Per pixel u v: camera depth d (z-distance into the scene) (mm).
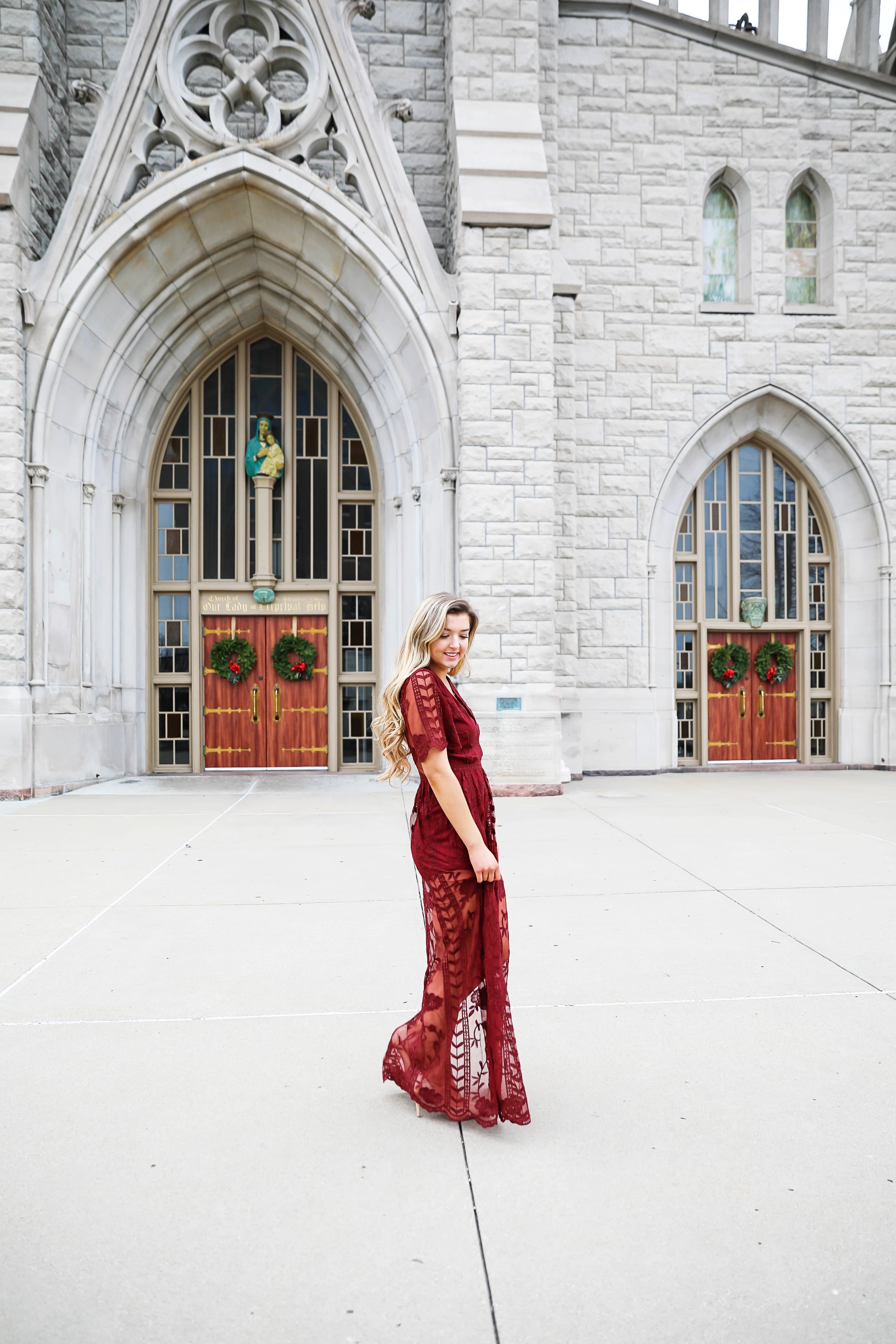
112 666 11812
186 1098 2592
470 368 10156
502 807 8844
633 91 12258
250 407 12836
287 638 12703
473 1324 1659
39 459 10156
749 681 13219
